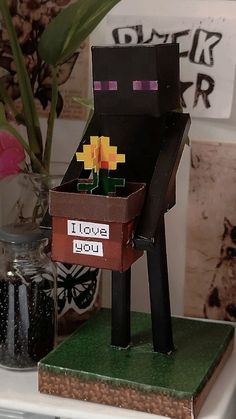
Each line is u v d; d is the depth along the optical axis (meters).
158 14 0.81
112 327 0.71
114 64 0.62
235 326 0.82
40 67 0.86
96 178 0.62
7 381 0.70
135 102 0.63
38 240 0.70
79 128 0.87
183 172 0.84
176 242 0.87
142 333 0.74
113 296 0.70
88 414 0.64
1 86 0.82
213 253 0.85
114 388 0.64
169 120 0.66
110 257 0.61
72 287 0.79
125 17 0.82
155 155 0.65
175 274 0.88
